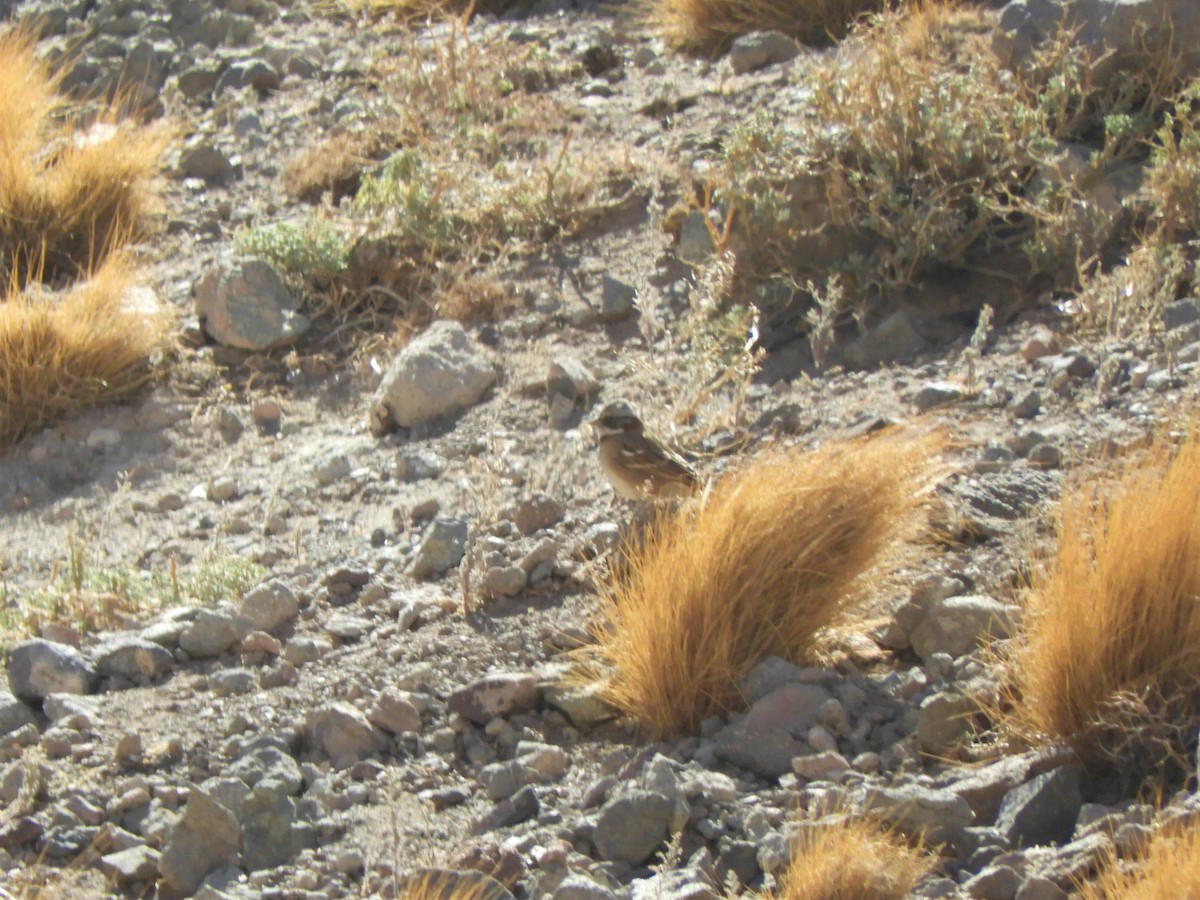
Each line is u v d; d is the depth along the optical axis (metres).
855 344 13.55
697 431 12.59
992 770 8.13
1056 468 10.99
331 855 8.21
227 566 11.52
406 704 9.27
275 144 19.38
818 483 9.42
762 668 9.05
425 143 18.05
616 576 10.25
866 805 7.79
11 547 12.77
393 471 13.16
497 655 9.93
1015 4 16.20
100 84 21.50
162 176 18.73
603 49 20.36
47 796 8.86
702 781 8.27
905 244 14.01
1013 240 14.20
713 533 9.19
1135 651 8.14
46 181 17.45
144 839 8.51
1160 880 6.49
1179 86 15.37
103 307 15.23
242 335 15.41
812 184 14.61
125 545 12.60
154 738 9.34
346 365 15.30
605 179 16.88
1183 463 8.62
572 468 12.47
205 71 21.28
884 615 9.70
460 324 15.06
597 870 7.78
